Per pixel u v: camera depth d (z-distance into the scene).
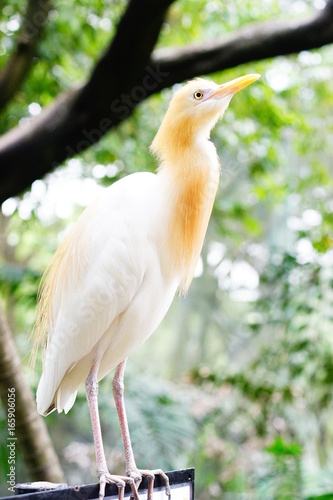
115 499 1.94
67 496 1.76
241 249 10.78
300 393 5.71
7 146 4.46
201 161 2.43
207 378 5.76
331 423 8.25
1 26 5.51
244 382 5.70
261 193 7.07
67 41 5.70
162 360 14.00
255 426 5.92
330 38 4.45
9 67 4.57
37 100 5.95
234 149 6.80
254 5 6.08
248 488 6.54
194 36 6.25
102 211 2.41
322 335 5.63
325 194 6.99
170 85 4.55
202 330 12.73
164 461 4.55
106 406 4.83
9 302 7.31
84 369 2.45
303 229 5.73
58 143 4.52
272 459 5.47
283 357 5.76
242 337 11.96
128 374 5.14
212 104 2.43
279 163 7.04
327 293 5.59
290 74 6.66
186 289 2.60
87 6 5.46
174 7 6.02
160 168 2.50
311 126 6.95
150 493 2.01
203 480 6.80
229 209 6.84
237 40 4.49
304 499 4.45
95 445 2.13
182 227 2.39
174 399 5.18
